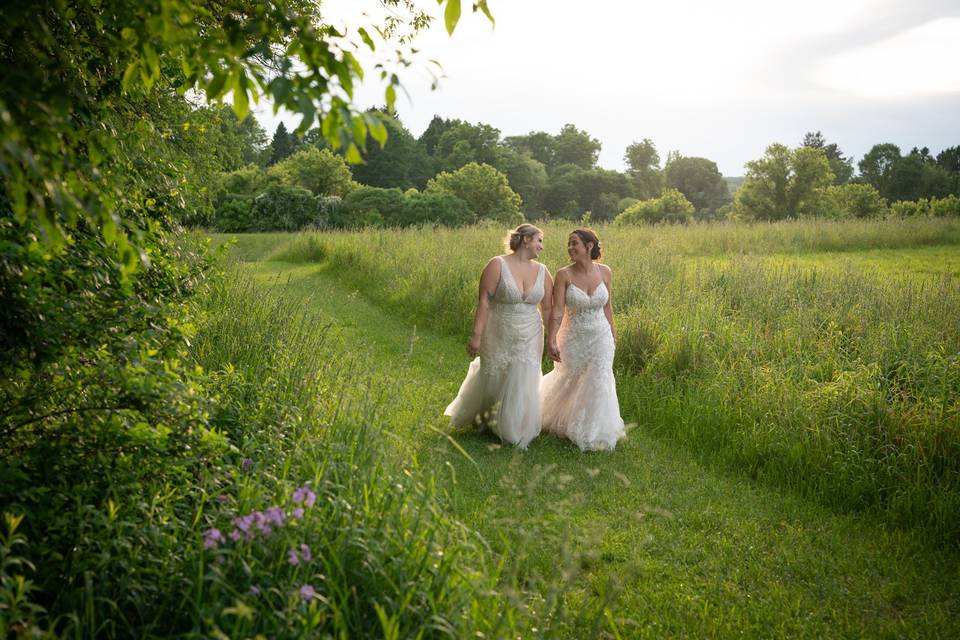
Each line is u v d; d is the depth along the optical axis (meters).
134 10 2.33
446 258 14.33
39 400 2.82
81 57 3.22
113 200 3.06
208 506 3.07
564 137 151.38
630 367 7.81
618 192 129.00
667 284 11.28
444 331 10.99
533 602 3.09
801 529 4.59
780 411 5.90
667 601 3.63
